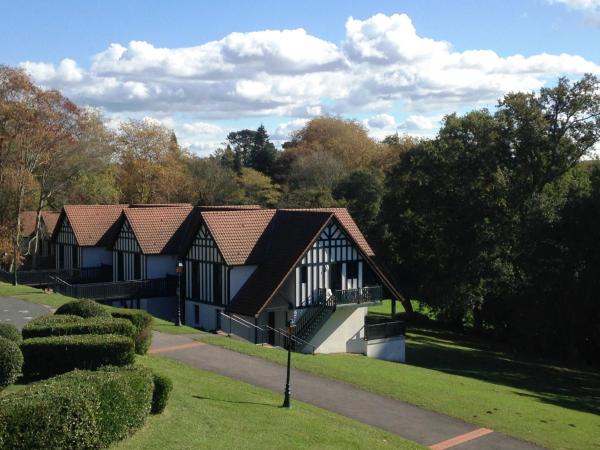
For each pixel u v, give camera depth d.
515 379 32.62
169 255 39.25
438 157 44.91
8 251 46.91
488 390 26.47
